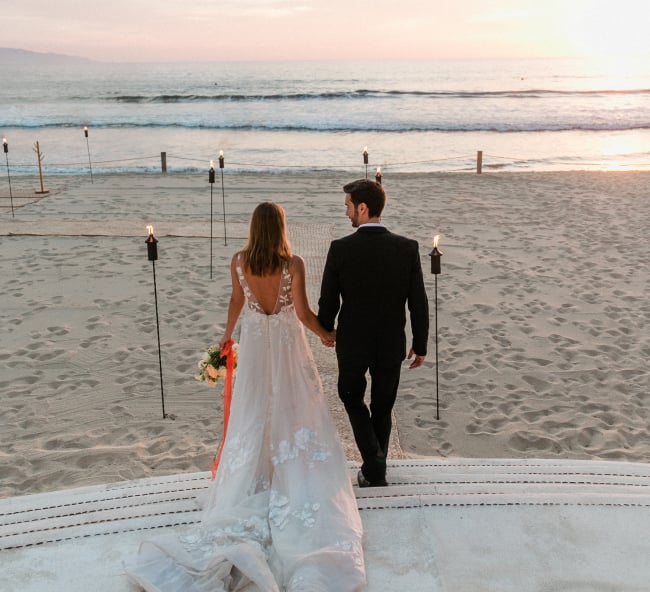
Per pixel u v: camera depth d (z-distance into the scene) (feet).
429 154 84.48
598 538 10.09
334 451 11.35
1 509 11.87
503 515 10.66
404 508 10.88
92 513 11.17
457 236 39.17
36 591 9.09
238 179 58.08
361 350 11.50
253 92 203.41
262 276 11.10
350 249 11.32
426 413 19.42
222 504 10.70
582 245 37.22
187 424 18.56
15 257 34.65
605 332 25.29
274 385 11.30
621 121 118.73
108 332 25.02
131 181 57.31
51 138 100.42
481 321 26.37
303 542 9.64
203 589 8.81
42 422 18.66
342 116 130.72
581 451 17.43
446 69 414.00
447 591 9.06
